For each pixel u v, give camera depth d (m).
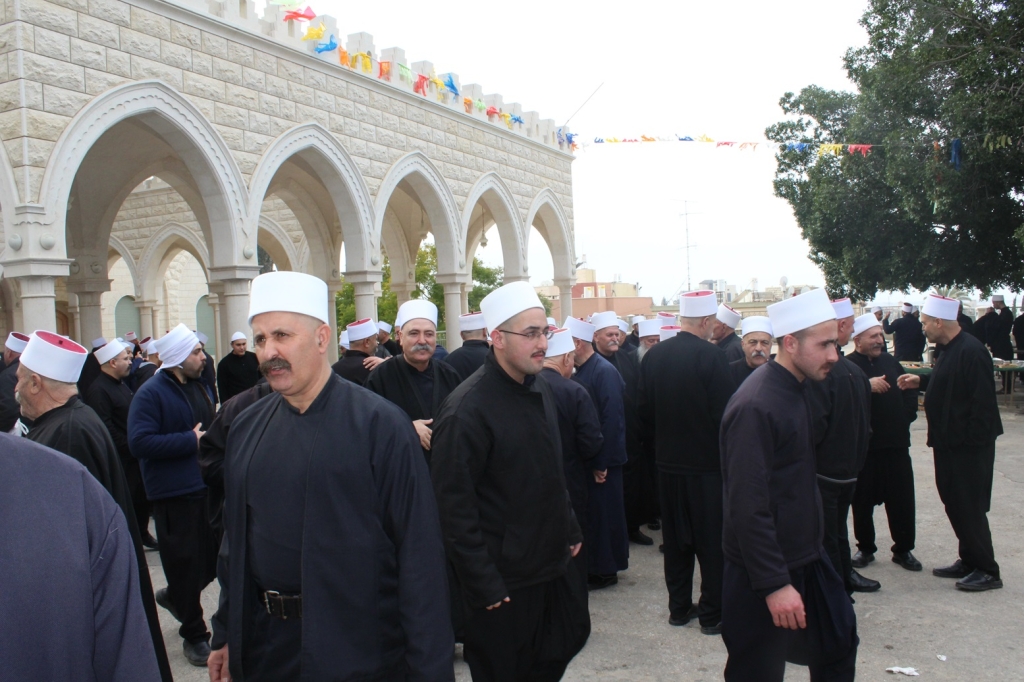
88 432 3.64
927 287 18.77
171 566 4.83
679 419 4.96
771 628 3.27
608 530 5.89
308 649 2.31
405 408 5.19
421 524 2.46
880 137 17.91
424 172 16.05
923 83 15.80
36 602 1.37
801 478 3.34
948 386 5.45
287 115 12.55
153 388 4.89
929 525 7.18
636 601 5.68
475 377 3.40
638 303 57.22
